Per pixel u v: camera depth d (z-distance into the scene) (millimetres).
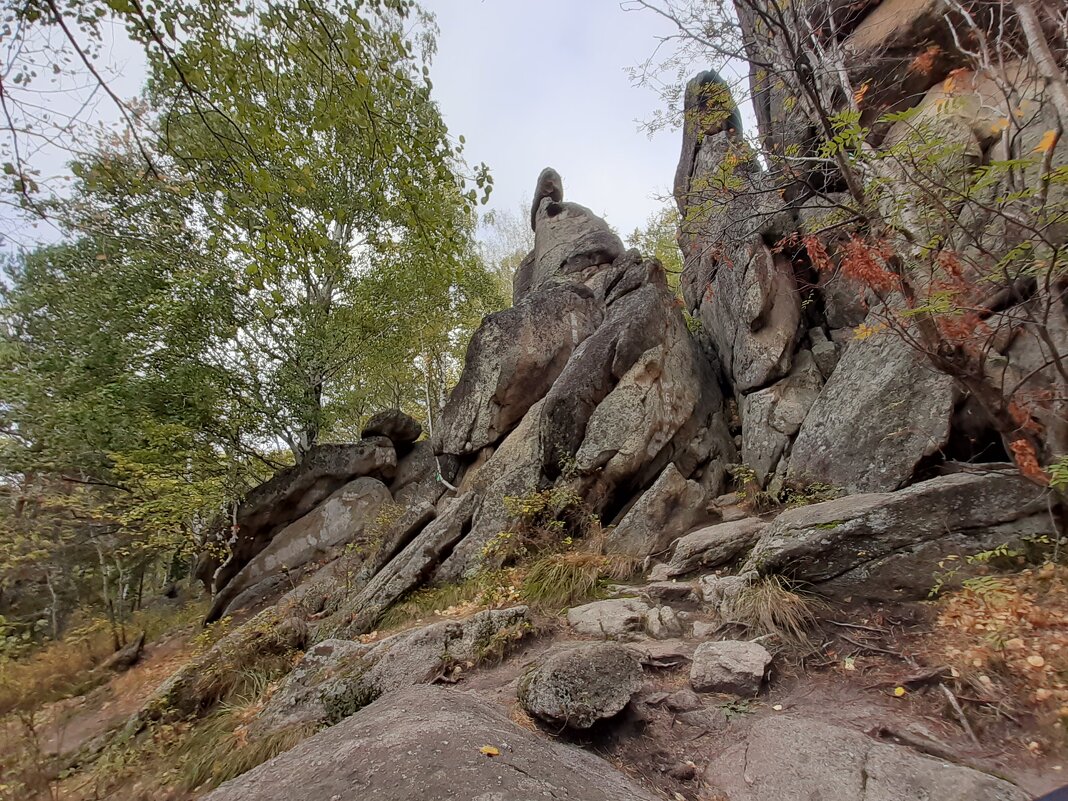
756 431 7945
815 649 3988
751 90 6125
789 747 2898
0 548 9383
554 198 15750
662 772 3070
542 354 10086
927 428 5695
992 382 3811
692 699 3656
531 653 4781
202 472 12109
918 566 4211
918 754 2689
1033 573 3830
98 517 10469
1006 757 2703
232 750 4477
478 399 10086
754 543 5855
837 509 4836
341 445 13023
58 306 11469
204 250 11117
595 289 11648
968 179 3855
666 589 5539
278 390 13281
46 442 10336
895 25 6676
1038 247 3775
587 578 6246
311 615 8797
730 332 9117
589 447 7766
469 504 8391
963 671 3268
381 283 14477
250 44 4027
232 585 11398
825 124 4289
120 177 5031
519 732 3076
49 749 5820
